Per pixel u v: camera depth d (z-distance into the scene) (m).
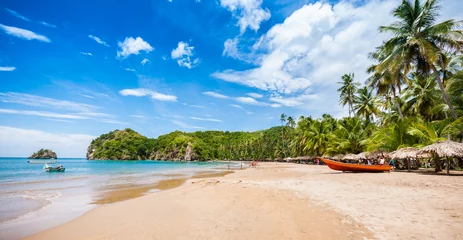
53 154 175.00
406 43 19.80
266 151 108.25
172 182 21.92
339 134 39.28
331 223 6.46
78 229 7.48
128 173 36.06
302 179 18.27
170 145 152.62
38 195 14.66
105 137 178.12
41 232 7.37
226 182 17.55
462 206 7.44
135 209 9.76
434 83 27.30
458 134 23.02
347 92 42.66
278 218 7.19
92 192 15.84
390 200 8.76
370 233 5.59
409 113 31.27
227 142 159.25
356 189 11.70
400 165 27.39
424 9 19.41
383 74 28.02
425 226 5.81
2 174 33.81
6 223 8.59
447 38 18.75
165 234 6.43
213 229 6.57
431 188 10.97
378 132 27.73
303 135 57.28
